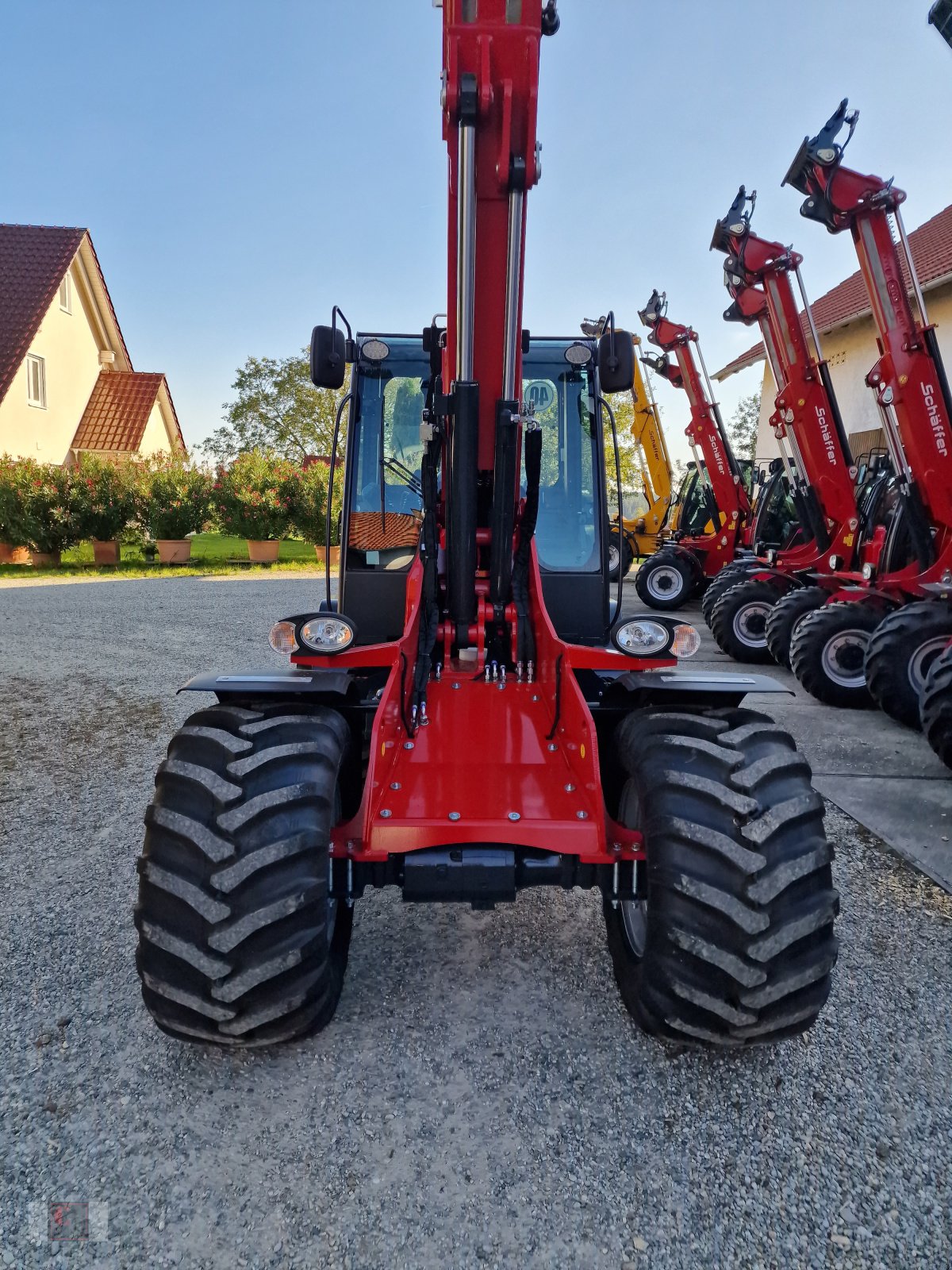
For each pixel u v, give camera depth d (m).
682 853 2.23
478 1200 2.04
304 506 18.92
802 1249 1.91
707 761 2.35
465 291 2.82
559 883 2.49
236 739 2.38
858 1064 2.50
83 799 4.62
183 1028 2.27
